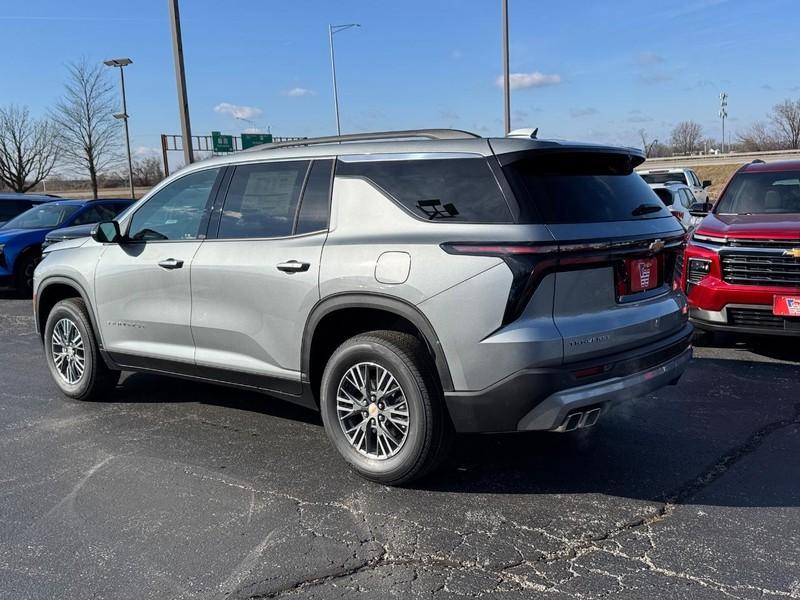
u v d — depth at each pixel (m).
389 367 3.81
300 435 4.86
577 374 3.50
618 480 4.01
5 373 6.78
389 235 3.82
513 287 3.42
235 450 4.59
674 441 4.59
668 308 4.05
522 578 3.02
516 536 3.38
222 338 4.61
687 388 5.75
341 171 4.14
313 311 4.08
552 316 3.50
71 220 13.00
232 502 3.81
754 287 6.19
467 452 4.48
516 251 3.42
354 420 4.12
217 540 3.39
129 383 6.29
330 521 3.57
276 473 4.20
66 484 4.08
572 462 4.29
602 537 3.36
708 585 2.93
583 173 3.87
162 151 38.50
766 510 3.61
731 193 7.80
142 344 5.14
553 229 3.48
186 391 6.00
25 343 8.36
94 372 5.54
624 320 3.72
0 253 12.16
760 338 7.46
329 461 4.38
